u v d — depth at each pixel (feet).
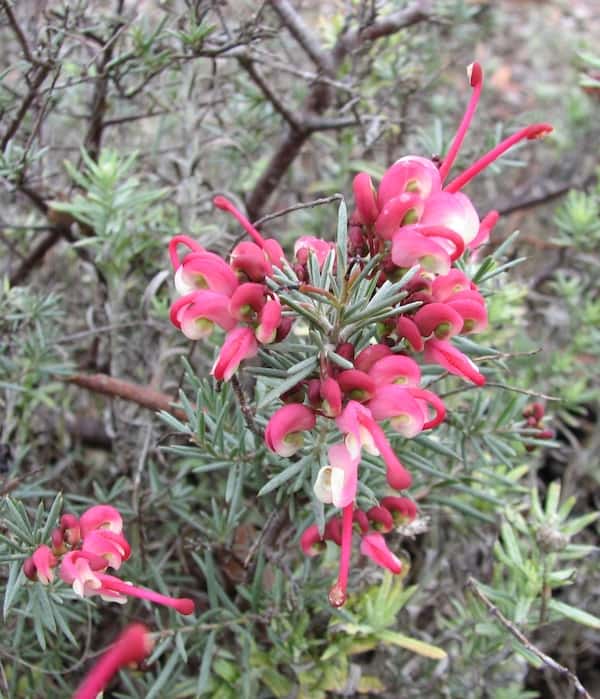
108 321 0.76
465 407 0.70
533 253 1.07
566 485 0.87
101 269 0.72
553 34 1.48
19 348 0.72
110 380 0.64
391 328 0.44
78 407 0.83
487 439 0.60
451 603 0.71
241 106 0.93
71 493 0.74
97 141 0.79
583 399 0.85
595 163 1.18
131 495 0.71
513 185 1.17
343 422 0.40
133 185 0.68
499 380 0.73
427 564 0.70
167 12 0.71
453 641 0.68
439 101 1.09
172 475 0.74
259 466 0.54
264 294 0.41
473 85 0.45
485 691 0.67
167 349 0.73
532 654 0.58
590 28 1.56
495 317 0.75
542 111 1.20
